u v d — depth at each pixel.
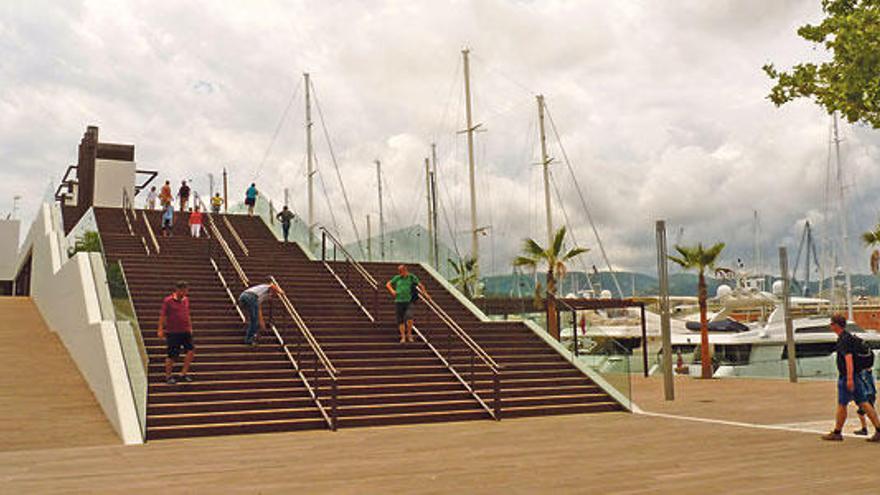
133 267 18.80
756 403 16.45
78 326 15.94
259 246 24.61
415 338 16.69
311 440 10.50
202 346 14.00
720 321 47.12
